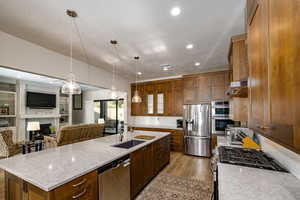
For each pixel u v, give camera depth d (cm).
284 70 58
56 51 291
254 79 104
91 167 140
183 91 471
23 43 240
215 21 193
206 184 264
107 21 193
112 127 618
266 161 150
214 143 414
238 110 225
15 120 533
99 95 688
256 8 96
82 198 131
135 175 218
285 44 58
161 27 208
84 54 308
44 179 116
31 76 485
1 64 213
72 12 174
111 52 299
